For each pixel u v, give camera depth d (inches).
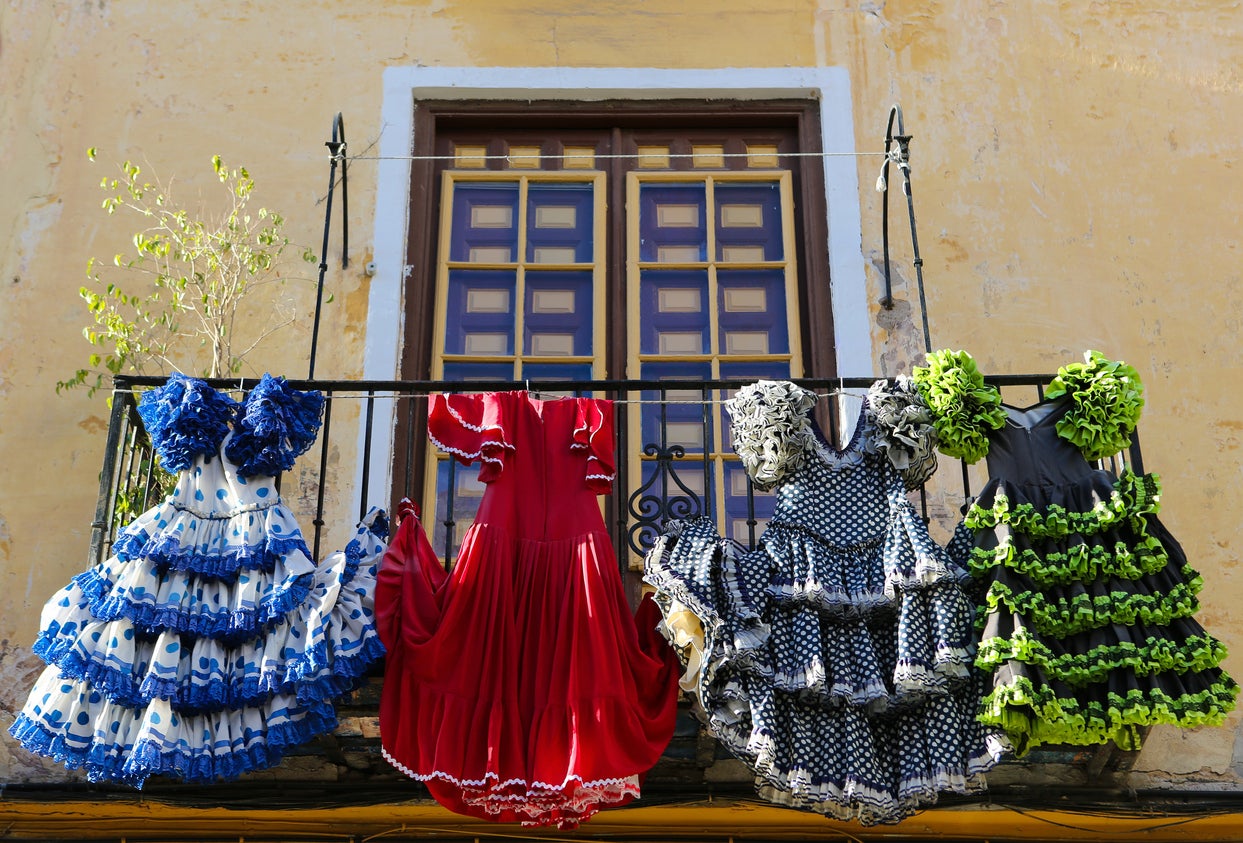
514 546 197.0
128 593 183.2
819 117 278.8
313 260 261.1
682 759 208.5
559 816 188.9
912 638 184.2
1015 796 211.8
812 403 200.8
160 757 178.2
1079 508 193.2
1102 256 264.4
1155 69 281.1
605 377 260.8
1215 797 214.2
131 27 281.6
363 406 251.9
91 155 255.4
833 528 195.2
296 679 181.0
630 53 281.4
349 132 273.9
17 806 211.3
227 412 199.0
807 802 187.0
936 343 256.7
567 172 277.0
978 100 278.1
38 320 256.2
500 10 284.7
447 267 268.7
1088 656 182.5
